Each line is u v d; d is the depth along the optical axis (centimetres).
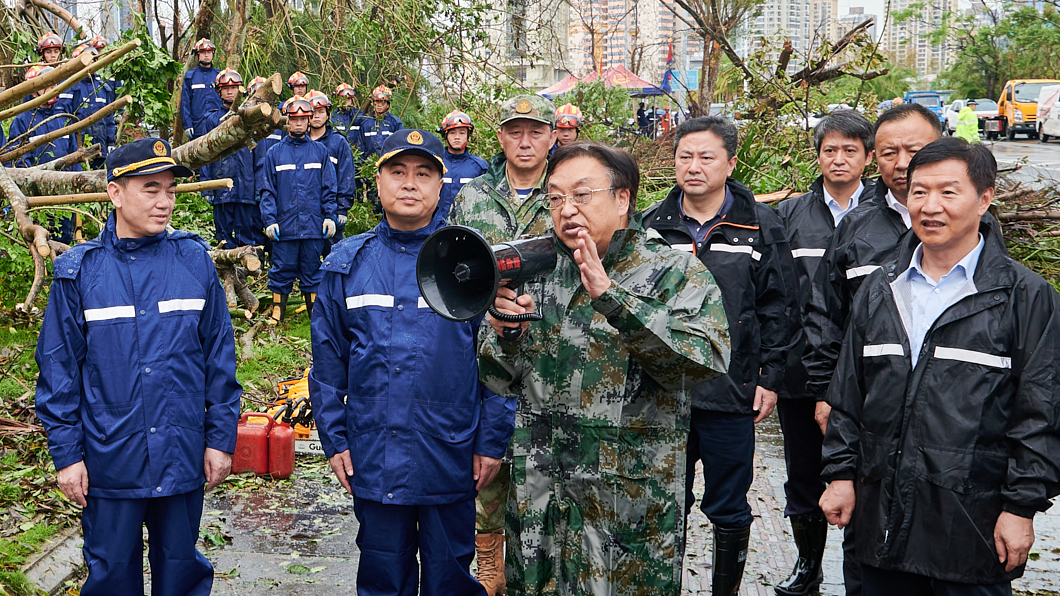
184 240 336
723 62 1733
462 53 1235
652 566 256
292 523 465
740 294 368
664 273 259
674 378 247
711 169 369
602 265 255
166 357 320
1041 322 267
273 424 535
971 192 274
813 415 400
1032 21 4666
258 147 944
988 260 278
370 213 1153
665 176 1186
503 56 1318
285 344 802
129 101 584
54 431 312
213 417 333
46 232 486
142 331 318
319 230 833
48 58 935
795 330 396
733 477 364
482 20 1295
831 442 300
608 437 252
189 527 330
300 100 821
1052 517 483
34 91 490
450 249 241
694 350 244
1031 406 265
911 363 281
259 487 512
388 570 322
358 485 320
